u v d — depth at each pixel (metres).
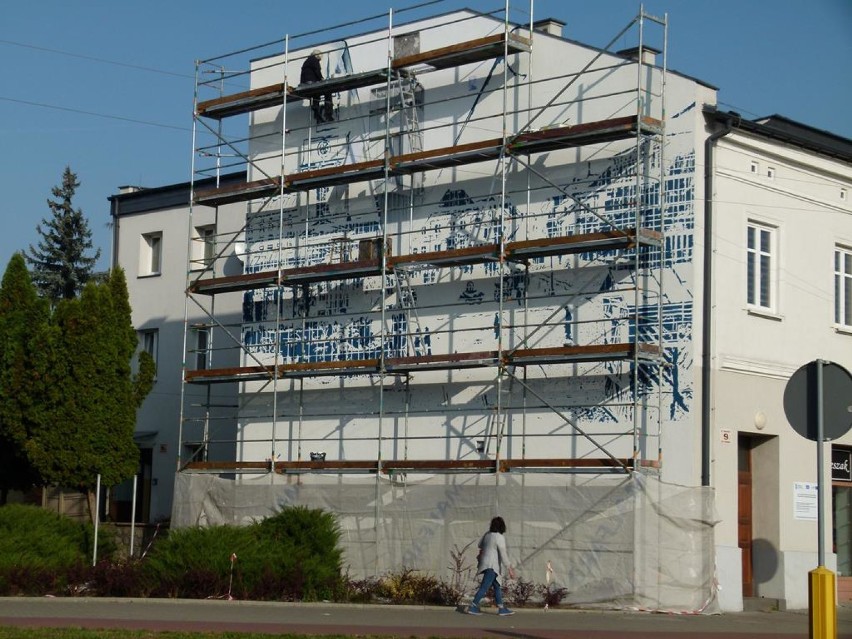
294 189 31.53
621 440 25.33
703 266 25.00
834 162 28.22
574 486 24.58
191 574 22.52
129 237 41.72
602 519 24.06
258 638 15.40
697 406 24.52
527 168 27.00
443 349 28.64
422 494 26.64
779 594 25.61
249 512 29.45
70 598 21.75
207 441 32.31
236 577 22.62
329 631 16.59
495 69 28.67
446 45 29.61
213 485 30.33
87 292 30.86
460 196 28.89
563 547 24.48
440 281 28.89
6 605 20.19
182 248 40.12
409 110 30.09
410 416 28.94
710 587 22.88
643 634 17.56
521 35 28.33
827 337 27.78
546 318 26.91
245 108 33.00
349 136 31.39
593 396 25.89
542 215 27.31
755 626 20.27
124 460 30.77
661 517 23.42
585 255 26.45
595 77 26.83
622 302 25.83
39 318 32.09
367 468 28.55
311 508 28.20
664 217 25.38
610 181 26.31
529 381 26.89
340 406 30.34
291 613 19.95
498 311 27.78
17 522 25.34
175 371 39.56
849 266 28.89
